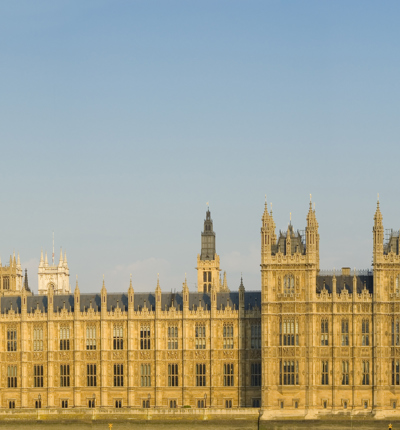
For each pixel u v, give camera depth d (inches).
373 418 7785.4
